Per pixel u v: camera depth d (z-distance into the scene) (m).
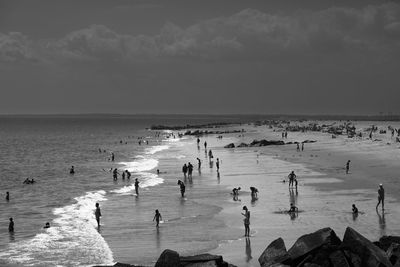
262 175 53.53
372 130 125.38
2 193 52.41
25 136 195.12
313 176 50.12
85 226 32.28
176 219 33.19
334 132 123.75
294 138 116.75
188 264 18.34
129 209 38.03
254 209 34.53
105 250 26.03
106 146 133.00
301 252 18.17
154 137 177.00
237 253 23.66
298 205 34.88
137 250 25.66
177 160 80.75
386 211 31.36
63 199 46.75
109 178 63.03
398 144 82.56
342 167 56.59
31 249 26.80
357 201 35.22
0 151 118.44
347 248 17.83
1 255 25.69
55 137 187.00
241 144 101.50
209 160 73.56
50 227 32.34
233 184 48.16
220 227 29.88
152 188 49.22
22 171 75.88
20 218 37.09
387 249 18.77
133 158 93.56
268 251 19.41
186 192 45.28
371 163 59.28
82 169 76.38
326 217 30.36
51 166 82.75
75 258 24.81
